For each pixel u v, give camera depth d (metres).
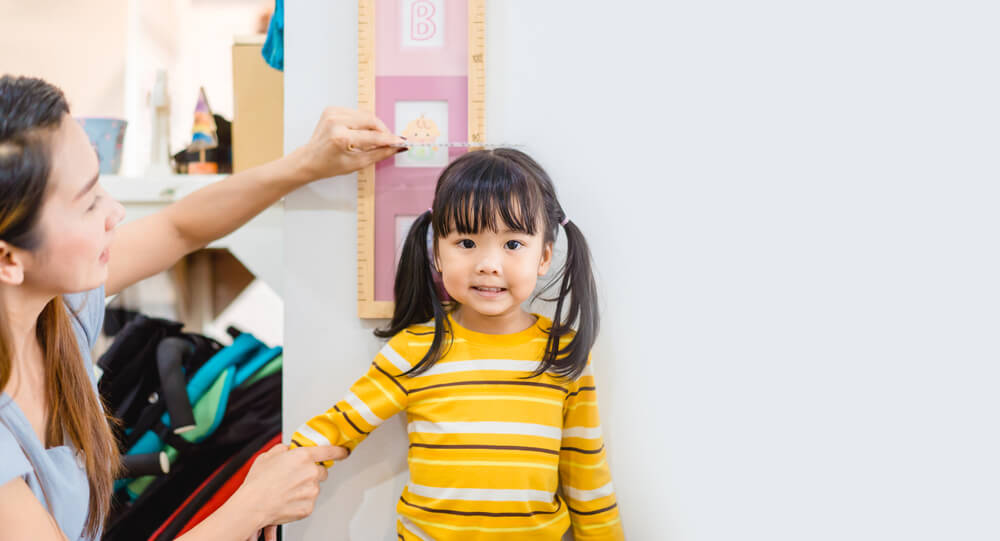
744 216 0.90
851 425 0.89
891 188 0.89
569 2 0.88
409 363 0.78
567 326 0.79
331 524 0.89
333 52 0.89
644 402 0.90
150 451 1.09
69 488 0.64
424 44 0.86
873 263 0.89
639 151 0.89
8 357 0.58
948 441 0.88
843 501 0.89
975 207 0.88
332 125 0.80
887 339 0.89
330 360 0.89
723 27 0.89
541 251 0.75
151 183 1.21
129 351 1.16
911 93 0.89
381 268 0.87
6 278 0.55
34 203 0.53
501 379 0.77
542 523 0.76
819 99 0.89
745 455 0.90
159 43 1.54
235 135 1.15
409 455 0.80
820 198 0.90
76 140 0.57
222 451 1.13
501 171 0.72
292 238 0.88
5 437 0.56
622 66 0.89
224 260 1.55
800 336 0.90
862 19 0.89
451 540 0.74
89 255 0.59
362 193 0.86
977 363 0.88
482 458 0.74
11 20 1.48
